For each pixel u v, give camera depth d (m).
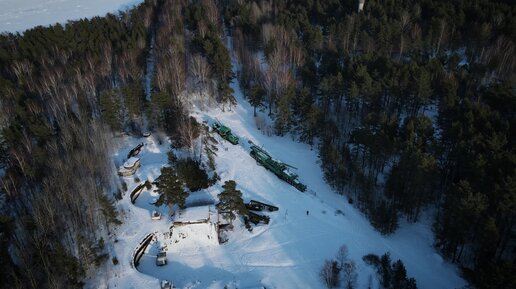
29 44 109.81
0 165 70.00
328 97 87.19
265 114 94.81
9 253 53.09
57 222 58.03
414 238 62.19
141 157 78.81
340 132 84.75
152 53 119.69
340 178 69.06
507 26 106.62
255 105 91.56
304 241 60.53
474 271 52.00
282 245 59.94
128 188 68.81
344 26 113.88
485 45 105.38
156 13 147.75
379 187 70.94
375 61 93.56
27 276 48.91
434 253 59.31
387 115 76.56
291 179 71.44
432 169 59.84
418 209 63.44
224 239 61.31
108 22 127.00
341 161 71.69
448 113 74.19
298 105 84.19
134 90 85.62
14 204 62.25
